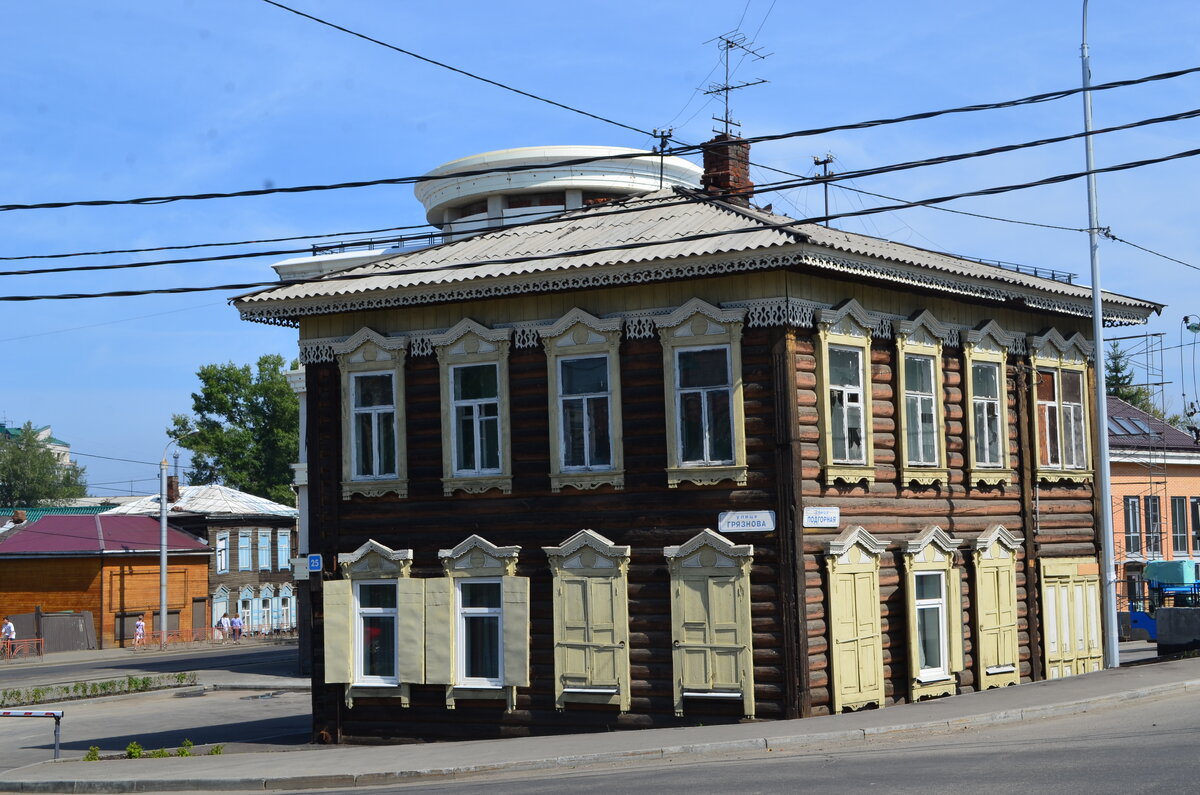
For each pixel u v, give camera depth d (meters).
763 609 22.77
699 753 19.64
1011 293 27.44
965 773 15.43
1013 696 23.25
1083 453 30.81
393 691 25.75
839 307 23.88
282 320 27.09
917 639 24.97
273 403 103.88
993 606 27.12
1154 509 53.88
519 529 24.89
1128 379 81.88
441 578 25.41
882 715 21.77
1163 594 40.03
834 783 15.32
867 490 24.36
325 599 26.38
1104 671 27.22
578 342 24.34
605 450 24.30
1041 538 29.02
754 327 23.00
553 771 19.27
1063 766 15.47
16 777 22.56
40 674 53.56
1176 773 14.44
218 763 22.94
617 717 23.78
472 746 22.48
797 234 21.92
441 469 25.59
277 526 84.88
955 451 26.70
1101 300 29.92
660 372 23.75
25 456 130.38
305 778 20.11
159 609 72.00
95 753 25.33
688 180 40.84
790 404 22.72
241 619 75.75
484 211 40.59
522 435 24.94
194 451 102.44
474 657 25.31
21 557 68.69
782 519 22.61
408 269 26.45
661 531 23.64
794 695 22.42
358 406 26.55
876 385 24.88
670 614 23.47
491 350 25.17
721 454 23.23
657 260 22.81
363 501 26.34
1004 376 28.14
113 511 84.56
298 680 44.31
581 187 39.66
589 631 24.03
